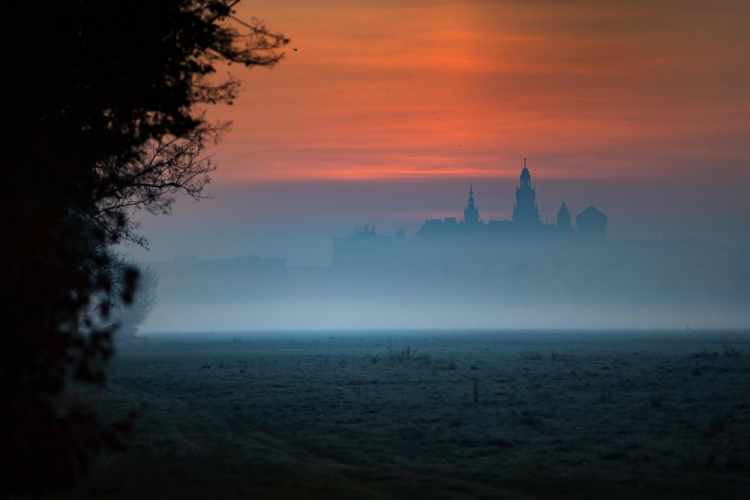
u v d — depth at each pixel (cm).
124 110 3275
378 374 11025
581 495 3359
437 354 17750
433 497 3192
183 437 5081
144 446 4519
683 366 11681
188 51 3269
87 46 3153
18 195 1872
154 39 3166
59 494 3020
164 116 3334
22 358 1638
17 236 1634
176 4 3175
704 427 5191
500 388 8406
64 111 3133
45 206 1903
